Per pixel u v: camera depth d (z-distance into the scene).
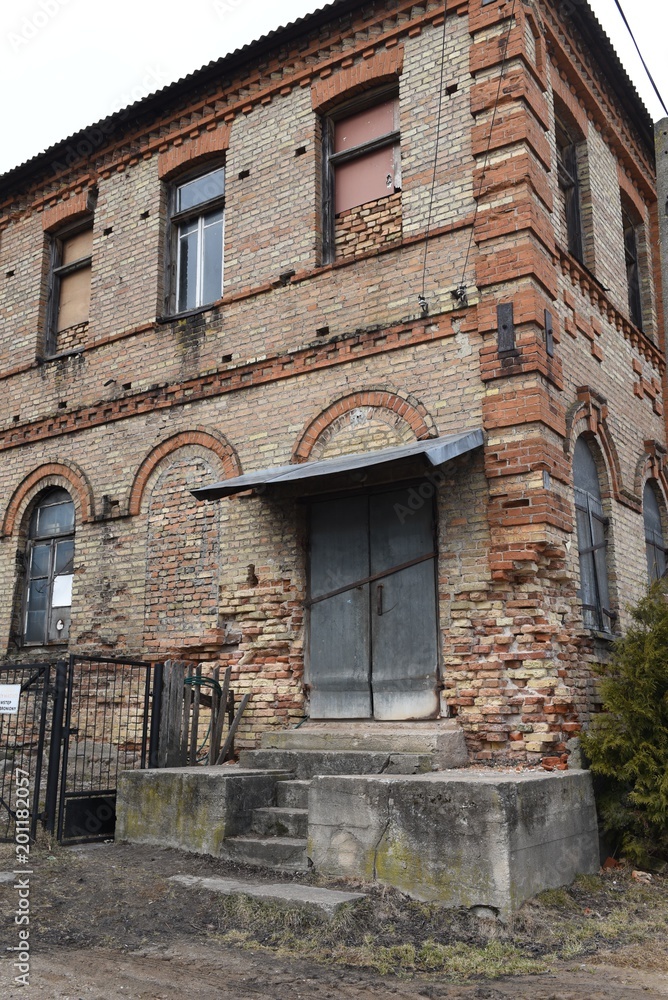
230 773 7.93
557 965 5.51
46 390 13.41
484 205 9.63
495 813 6.16
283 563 10.27
